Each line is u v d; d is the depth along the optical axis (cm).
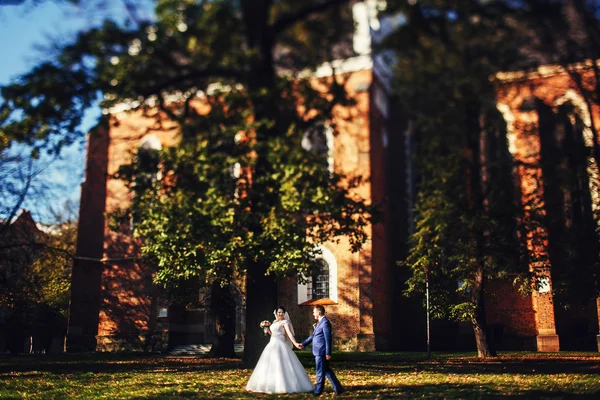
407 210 3425
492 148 3084
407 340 3244
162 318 3256
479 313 2338
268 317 1830
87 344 3397
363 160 3062
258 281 1852
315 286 3077
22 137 1705
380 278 3117
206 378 1580
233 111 1911
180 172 1941
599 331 2933
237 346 3138
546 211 2327
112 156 3412
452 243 2358
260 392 1230
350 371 1750
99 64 1730
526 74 2112
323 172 1858
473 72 2050
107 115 1892
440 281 2395
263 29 1833
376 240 3102
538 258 2255
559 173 2241
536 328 3016
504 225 2297
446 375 1602
